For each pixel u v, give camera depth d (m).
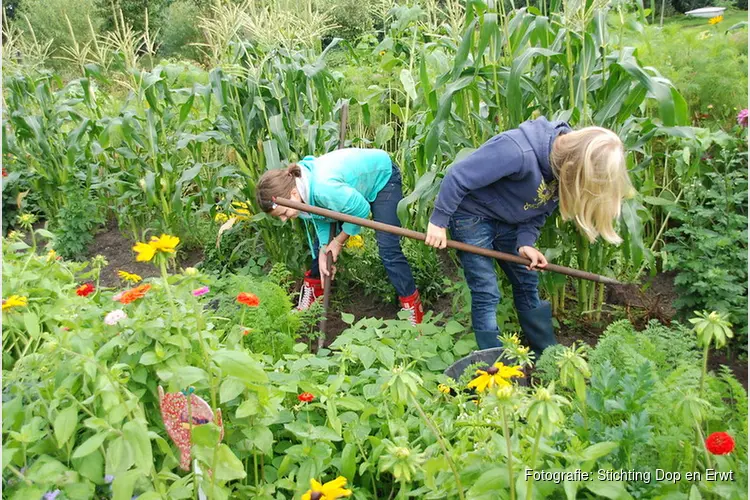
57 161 4.84
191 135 3.79
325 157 3.16
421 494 1.65
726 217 3.20
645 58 4.01
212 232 4.17
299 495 1.67
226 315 2.76
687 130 2.70
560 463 1.62
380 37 8.10
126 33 4.27
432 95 3.05
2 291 2.24
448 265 4.02
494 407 1.62
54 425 1.45
